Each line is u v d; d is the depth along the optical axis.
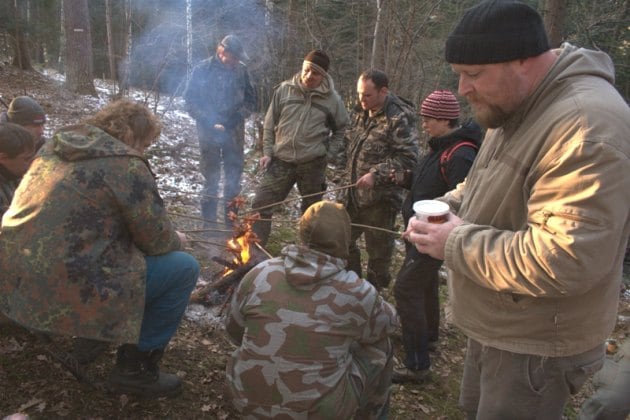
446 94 3.15
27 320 2.10
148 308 2.46
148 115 2.33
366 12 10.18
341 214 2.20
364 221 3.96
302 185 4.62
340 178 4.27
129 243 2.26
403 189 3.90
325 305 2.08
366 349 2.29
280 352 2.04
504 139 1.69
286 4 10.51
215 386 2.85
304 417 2.03
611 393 2.60
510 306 1.67
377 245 4.01
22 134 2.58
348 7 10.14
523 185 1.59
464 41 1.55
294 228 5.75
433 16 9.46
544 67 1.58
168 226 2.31
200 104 4.93
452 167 3.04
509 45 1.49
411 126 3.67
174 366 2.94
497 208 1.67
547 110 1.54
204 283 3.90
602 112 1.42
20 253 2.10
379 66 8.91
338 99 4.56
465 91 1.63
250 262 3.62
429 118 3.16
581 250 1.36
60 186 2.10
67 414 2.42
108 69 19.45
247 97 5.20
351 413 2.15
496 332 1.73
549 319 1.62
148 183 2.20
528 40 1.50
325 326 2.06
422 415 3.10
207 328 3.36
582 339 1.63
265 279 2.16
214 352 3.15
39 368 2.64
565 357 1.67
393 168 3.63
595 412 2.63
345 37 10.45
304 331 2.04
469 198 1.86
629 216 1.56
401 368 3.41
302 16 9.66
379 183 3.70
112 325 2.15
